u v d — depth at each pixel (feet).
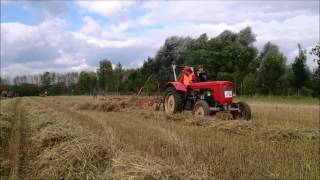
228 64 152.76
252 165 21.95
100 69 171.94
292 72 133.28
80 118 49.49
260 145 28.12
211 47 158.40
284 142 29.99
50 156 24.25
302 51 129.18
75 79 304.09
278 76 136.87
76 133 29.14
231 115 43.01
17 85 310.24
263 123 38.88
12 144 31.99
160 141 28.96
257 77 141.69
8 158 27.02
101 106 66.39
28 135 36.86
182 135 32.27
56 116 46.78
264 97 120.16
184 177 17.89
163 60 137.90
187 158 22.09
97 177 20.54
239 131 35.17
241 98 117.91
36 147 28.84
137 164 19.30
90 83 216.13
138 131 34.78
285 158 23.94
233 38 174.60
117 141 27.84
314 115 53.62
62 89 294.66
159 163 19.97
